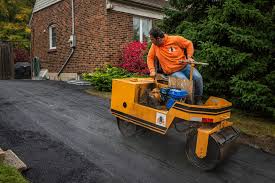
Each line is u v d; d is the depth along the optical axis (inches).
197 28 278.5
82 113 276.5
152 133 219.3
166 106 181.2
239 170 168.6
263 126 237.9
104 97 354.6
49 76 630.5
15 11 944.9
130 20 506.3
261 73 255.8
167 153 188.2
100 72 430.6
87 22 503.2
